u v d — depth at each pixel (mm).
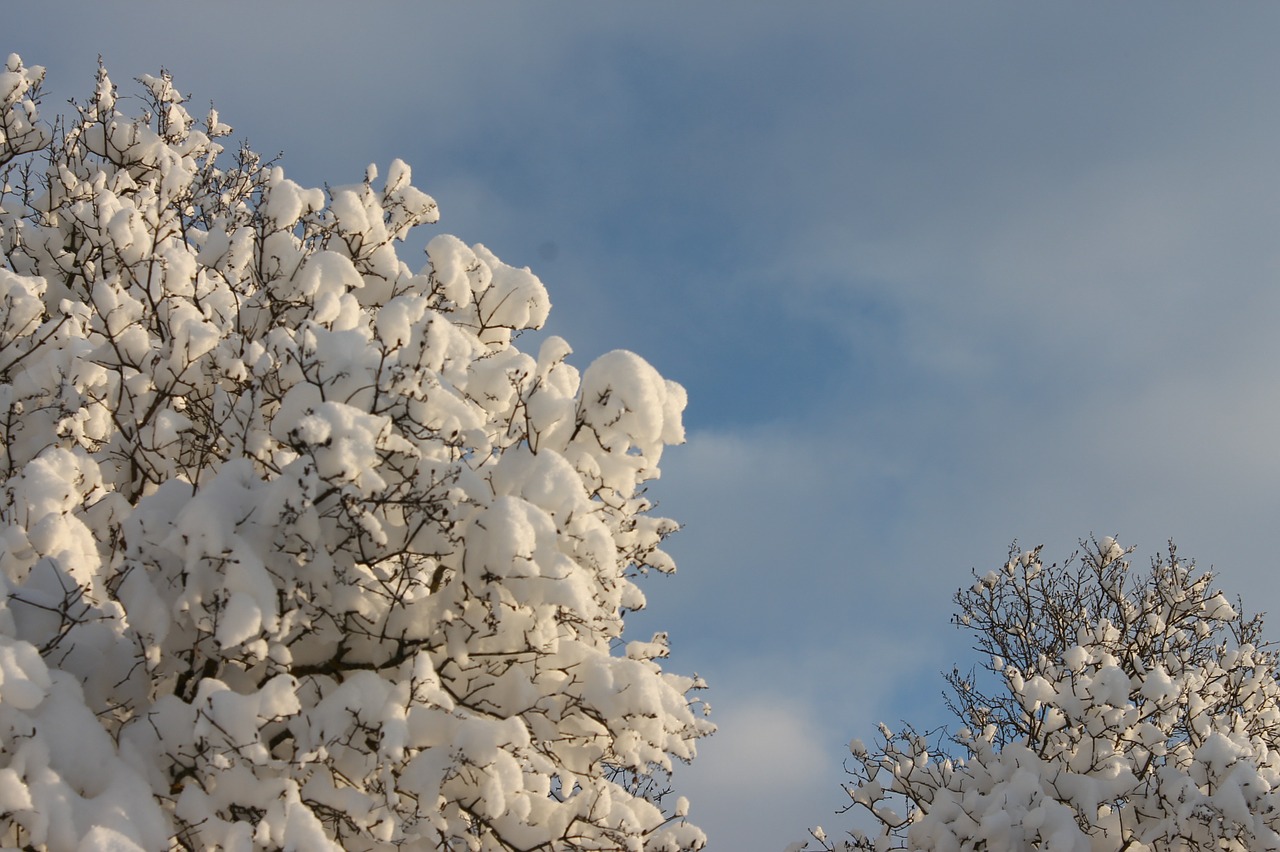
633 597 7250
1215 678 12992
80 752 5070
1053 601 16312
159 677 6078
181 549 5465
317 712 5570
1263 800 9617
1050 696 10648
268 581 5461
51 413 6793
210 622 5465
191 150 12078
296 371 6492
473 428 6176
